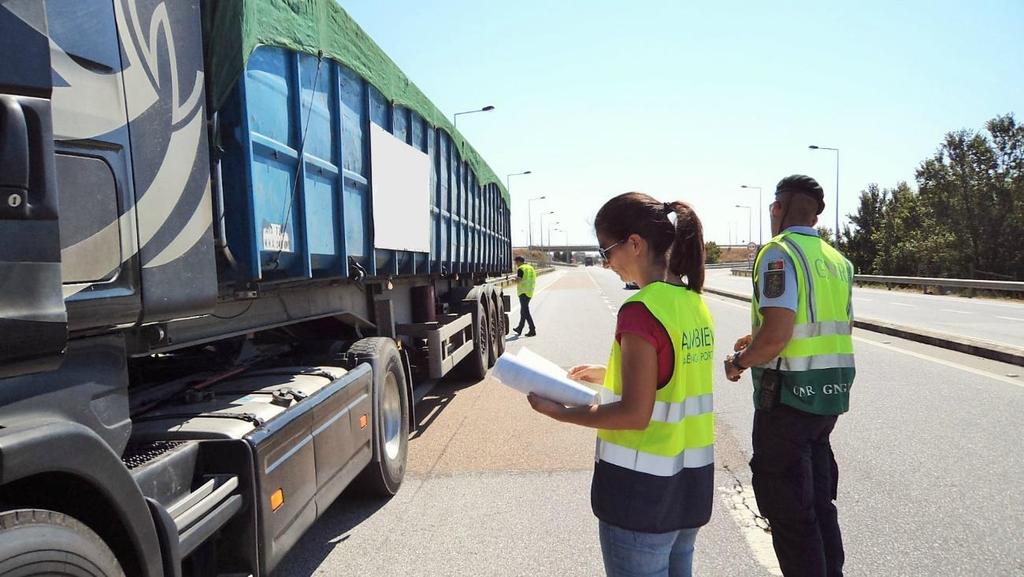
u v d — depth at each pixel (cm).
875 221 5106
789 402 285
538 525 438
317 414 356
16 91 166
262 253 339
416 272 718
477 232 1071
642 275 216
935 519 428
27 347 171
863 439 605
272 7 348
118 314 222
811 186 307
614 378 211
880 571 361
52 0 199
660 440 203
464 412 761
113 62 222
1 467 158
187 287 256
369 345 494
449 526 441
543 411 218
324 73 438
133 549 204
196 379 379
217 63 291
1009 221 3972
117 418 226
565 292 3744
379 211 555
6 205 161
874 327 1459
